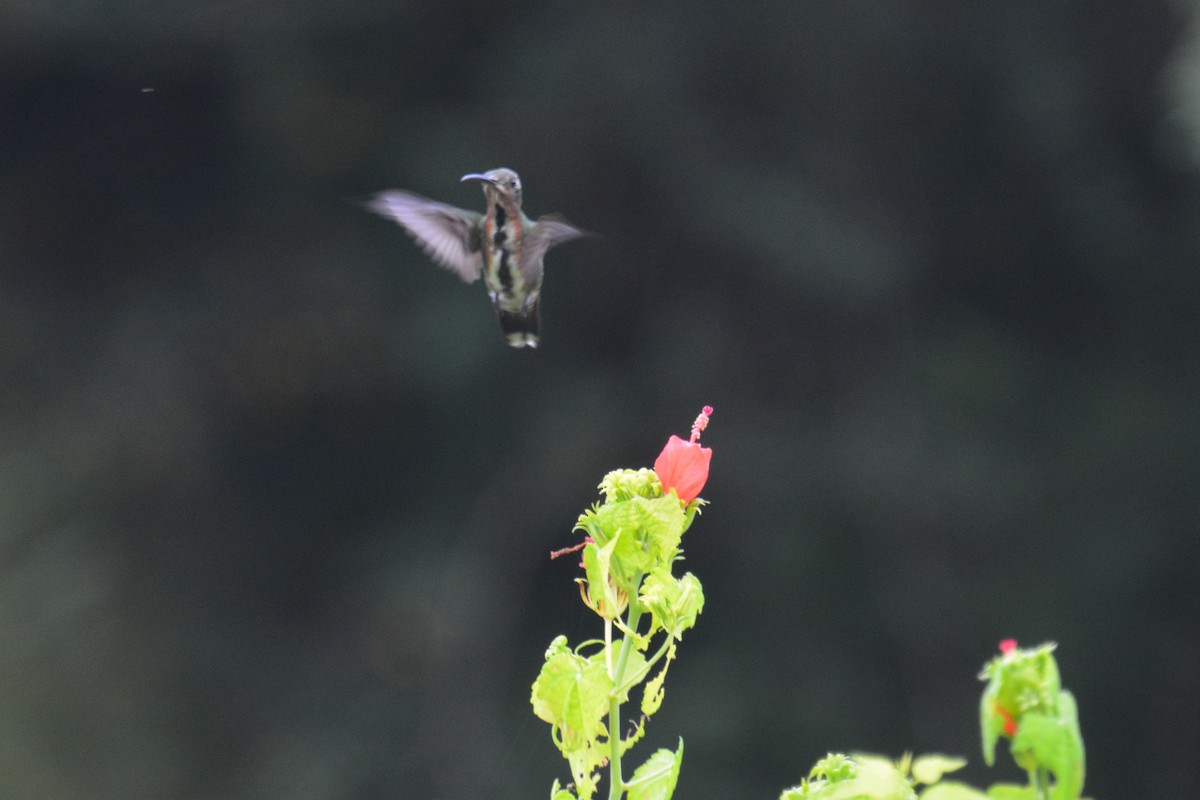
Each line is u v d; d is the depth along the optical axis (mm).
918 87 17234
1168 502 17359
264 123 16969
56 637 16891
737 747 15602
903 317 17328
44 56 17406
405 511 17328
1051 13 17703
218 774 16734
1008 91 17328
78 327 17984
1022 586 16734
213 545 17562
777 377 16953
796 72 16578
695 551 16531
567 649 3156
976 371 17391
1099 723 16969
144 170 18141
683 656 16203
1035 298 18328
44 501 17328
